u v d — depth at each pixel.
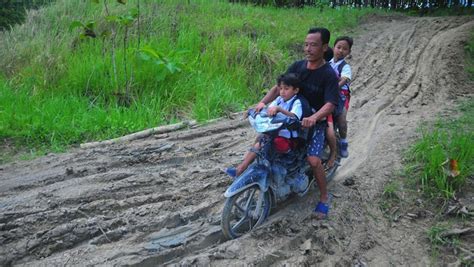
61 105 6.96
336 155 4.90
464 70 10.80
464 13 20.34
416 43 12.84
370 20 16.58
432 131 6.44
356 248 3.97
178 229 4.05
